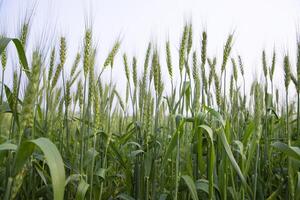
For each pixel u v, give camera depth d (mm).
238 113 750
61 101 640
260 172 666
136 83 689
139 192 591
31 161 452
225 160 493
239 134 719
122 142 677
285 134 739
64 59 536
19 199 510
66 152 610
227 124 521
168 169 669
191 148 561
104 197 571
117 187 652
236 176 574
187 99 603
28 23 462
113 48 501
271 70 724
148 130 571
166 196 537
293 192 524
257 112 518
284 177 633
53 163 277
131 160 643
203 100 593
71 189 533
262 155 675
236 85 738
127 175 601
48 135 575
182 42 572
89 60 464
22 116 311
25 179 508
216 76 641
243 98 823
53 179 272
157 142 603
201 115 495
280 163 705
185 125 608
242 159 505
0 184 495
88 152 498
